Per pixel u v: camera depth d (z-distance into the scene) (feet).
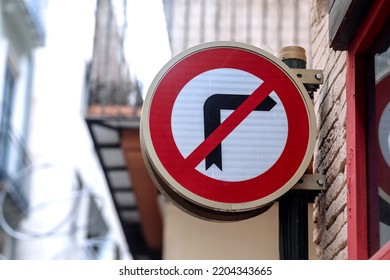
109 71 37.93
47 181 73.61
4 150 61.82
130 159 38.47
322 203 21.27
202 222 34.88
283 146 19.16
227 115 19.30
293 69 20.40
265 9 38.09
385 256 16.85
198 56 19.71
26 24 76.07
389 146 18.07
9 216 56.85
